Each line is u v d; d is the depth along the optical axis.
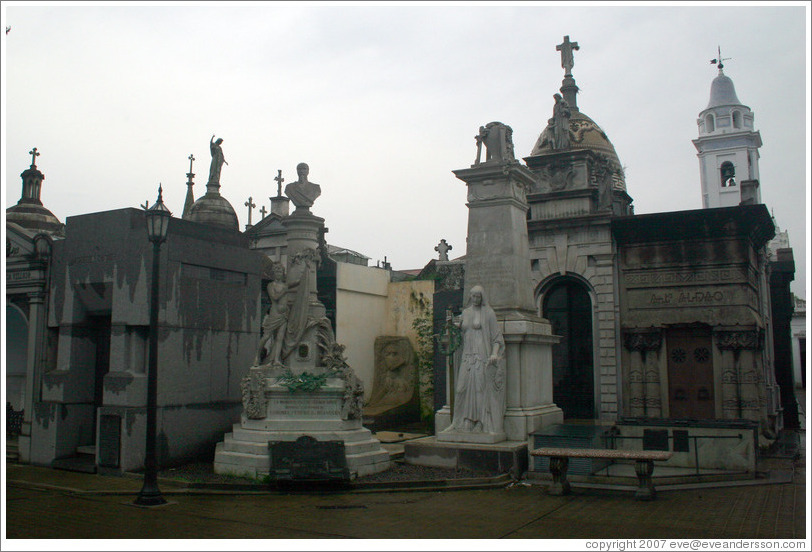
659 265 22.16
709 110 59.00
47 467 16.12
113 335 15.52
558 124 24.77
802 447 19.91
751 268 21.80
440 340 16.39
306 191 16.38
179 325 15.91
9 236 18.19
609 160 29.69
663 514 11.05
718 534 9.71
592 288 22.89
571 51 31.06
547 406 16.53
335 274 26.28
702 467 14.76
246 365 17.81
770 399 23.91
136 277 15.38
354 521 10.57
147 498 11.85
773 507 11.54
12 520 10.56
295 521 10.56
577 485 13.59
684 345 21.88
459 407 15.34
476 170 16.52
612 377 22.25
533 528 10.12
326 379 15.02
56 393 16.50
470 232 16.69
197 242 16.56
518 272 16.25
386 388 27.27
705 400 21.31
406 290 28.47
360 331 27.27
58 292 17.06
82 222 16.72
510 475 14.10
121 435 14.86
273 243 29.34
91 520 10.60
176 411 15.63
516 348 15.55
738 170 57.28
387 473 14.31
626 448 15.48
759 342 21.47
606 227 22.77
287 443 13.36
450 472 14.40
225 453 14.32
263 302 24.16
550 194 23.73
